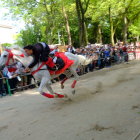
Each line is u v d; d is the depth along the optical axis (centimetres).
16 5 1656
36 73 588
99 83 854
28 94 848
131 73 1001
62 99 688
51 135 434
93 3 2027
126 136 386
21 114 596
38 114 576
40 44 578
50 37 2130
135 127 415
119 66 1390
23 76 944
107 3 2005
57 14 2062
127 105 543
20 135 459
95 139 392
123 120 455
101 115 498
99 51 1387
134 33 2980
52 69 605
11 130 493
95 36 3441
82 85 866
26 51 572
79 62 742
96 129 430
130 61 1653
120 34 3612
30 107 653
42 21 2009
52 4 1869
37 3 1728
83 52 1256
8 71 857
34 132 462
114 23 2938
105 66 1423
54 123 494
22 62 595
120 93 664
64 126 468
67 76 729
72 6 2273
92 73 1201
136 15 2444
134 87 714
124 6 2167
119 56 1591
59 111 575
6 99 803
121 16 2569
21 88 948
